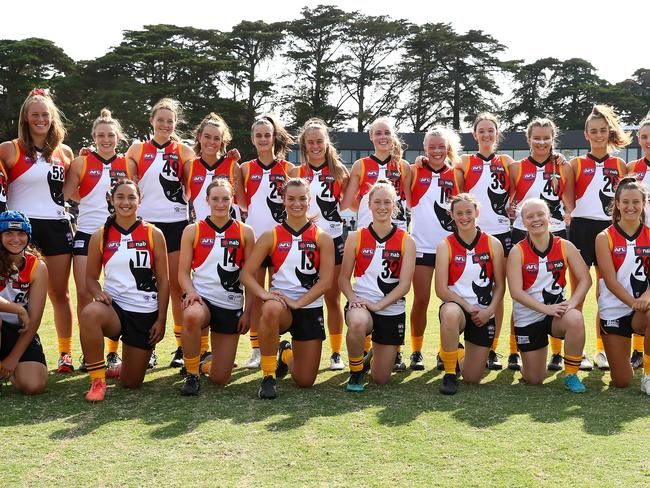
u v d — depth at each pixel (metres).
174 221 6.37
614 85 59.00
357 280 5.50
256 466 3.55
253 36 50.56
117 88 44.06
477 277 5.39
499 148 45.97
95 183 6.16
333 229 6.38
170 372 5.71
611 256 5.36
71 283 11.77
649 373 5.02
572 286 5.68
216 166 6.38
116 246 5.16
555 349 5.83
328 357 6.36
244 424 4.23
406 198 6.52
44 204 5.86
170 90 44.91
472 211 5.31
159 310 5.18
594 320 8.13
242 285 5.35
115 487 3.30
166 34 50.00
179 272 5.27
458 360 5.66
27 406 4.62
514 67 56.31
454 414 4.43
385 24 52.53
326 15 52.53
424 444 3.85
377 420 4.30
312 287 5.23
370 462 3.59
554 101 58.34
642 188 5.29
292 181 5.27
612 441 3.88
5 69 45.94
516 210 6.59
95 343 4.80
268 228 6.41
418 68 53.47
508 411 4.49
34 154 5.78
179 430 4.11
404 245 5.39
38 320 5.04
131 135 43.94
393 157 6.47
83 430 4.11
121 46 46.97
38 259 5.13
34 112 5.71
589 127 6.50
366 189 6.41
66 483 3.35
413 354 5.96
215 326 5.24
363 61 54.31
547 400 4.78
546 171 6.43
